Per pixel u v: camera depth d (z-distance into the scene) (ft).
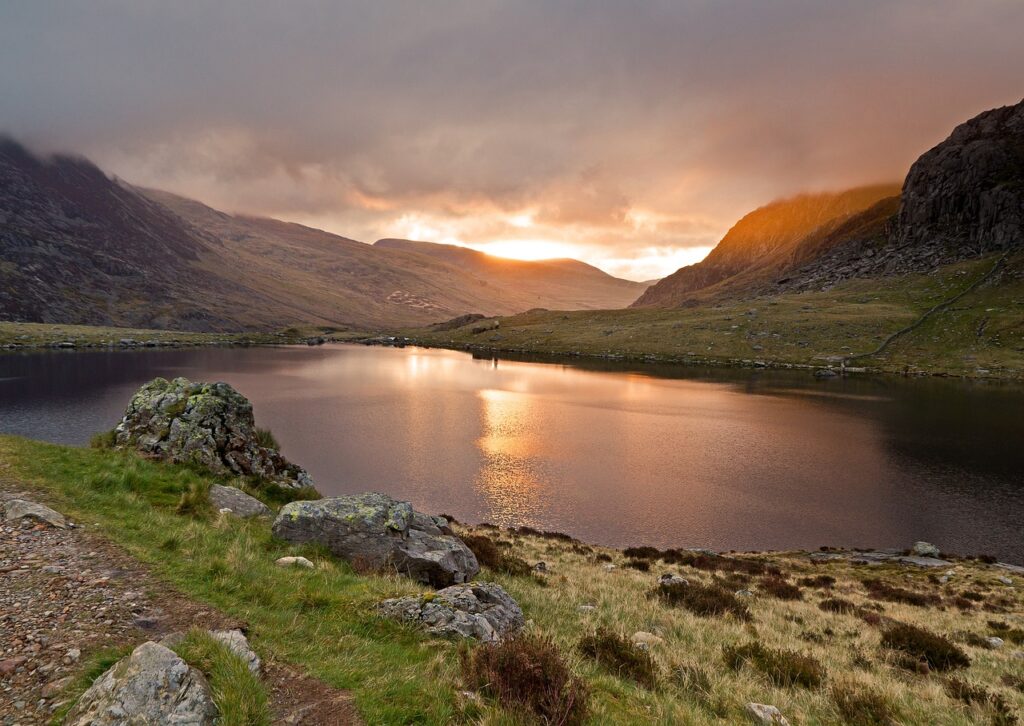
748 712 28.76
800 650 44.09
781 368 508.12
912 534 135.33
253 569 36.01
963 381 402.93
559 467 184.75
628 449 209.36
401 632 30.94
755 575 88.79
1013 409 293.84
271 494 69.36
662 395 349.82
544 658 26.21
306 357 639.76
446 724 21.91
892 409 296.92
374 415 267.80
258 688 21.47
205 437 72.49
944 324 536.83
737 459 196.75
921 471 183.52
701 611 56.70
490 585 41.60
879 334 548.31
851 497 159.53
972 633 59.47
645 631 44.96
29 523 37.29
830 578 91.25
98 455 59.88
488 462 188.55
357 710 21.99
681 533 134.72
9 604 26.81
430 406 296.10
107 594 28.99
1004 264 651.66
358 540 46.93
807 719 29.27
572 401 321.73
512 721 22.11
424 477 171.53
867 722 29.60
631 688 29.58
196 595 30.48
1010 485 170.30
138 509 45.47
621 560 93.86
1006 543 130.93
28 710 19.26
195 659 22.30
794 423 260.21
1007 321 505.25
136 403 77.97
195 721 18.86
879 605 72.69
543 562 78.54
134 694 19.17
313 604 32.86
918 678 41.19
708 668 35.19
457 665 27.45
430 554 46.96
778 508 150.82
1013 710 33.83
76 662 22.41
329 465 181.57
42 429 222.69
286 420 252.83
